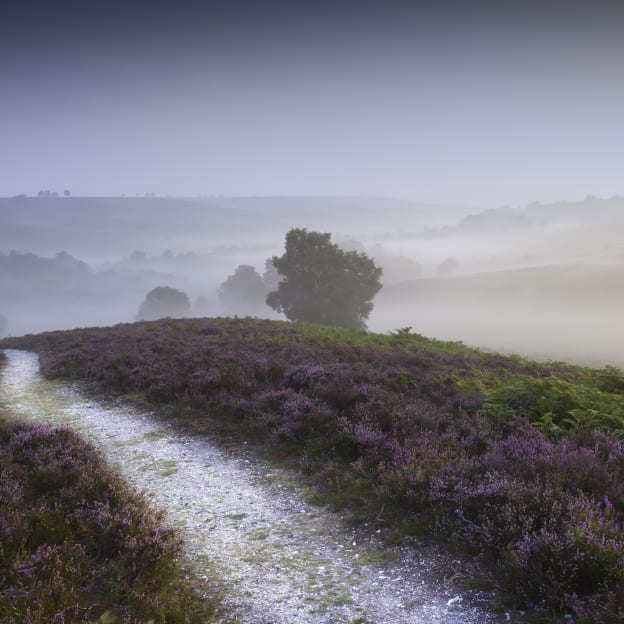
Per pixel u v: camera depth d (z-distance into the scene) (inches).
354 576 212.4
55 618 157.6
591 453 273.1
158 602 181.6
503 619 176.6
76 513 235.6
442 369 577.9
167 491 310.2
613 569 175.3
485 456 290.0
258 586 206.8
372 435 333.4
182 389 529.7
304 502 286.7
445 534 232.5
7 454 315.0
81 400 563.8
